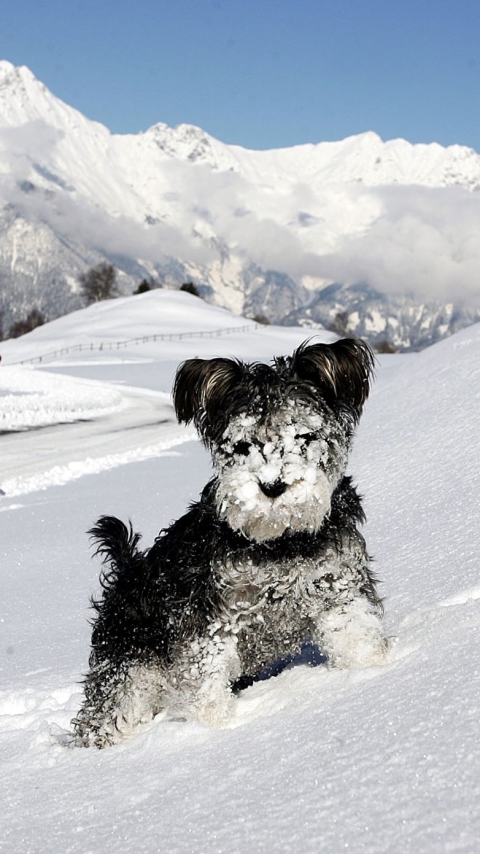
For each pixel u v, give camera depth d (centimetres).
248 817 227
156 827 239
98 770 315
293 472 311
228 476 320
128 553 416
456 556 516
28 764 348
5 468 1789
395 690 293
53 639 580
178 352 7581
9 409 3009
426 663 312
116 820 254
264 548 329
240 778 259
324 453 322
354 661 344
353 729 268
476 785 204
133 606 380
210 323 9994
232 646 342
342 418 345
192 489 1228
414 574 507
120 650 380
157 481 1418
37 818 275
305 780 240
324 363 336
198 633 343
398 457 912
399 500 749
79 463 1809
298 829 212
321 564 334
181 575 355
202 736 320
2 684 491
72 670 502
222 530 336
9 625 632
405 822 198
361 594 358
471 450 824
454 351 1391
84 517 1114
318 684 335
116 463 1811
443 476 775
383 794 215
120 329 9394
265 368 336
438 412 1060
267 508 312
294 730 290
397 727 256
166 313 10362
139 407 3338
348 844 197
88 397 3572
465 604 391
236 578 333
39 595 720
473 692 262
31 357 8025
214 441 340
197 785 265
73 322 10538
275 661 398
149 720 371
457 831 187
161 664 367
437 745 233
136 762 312
